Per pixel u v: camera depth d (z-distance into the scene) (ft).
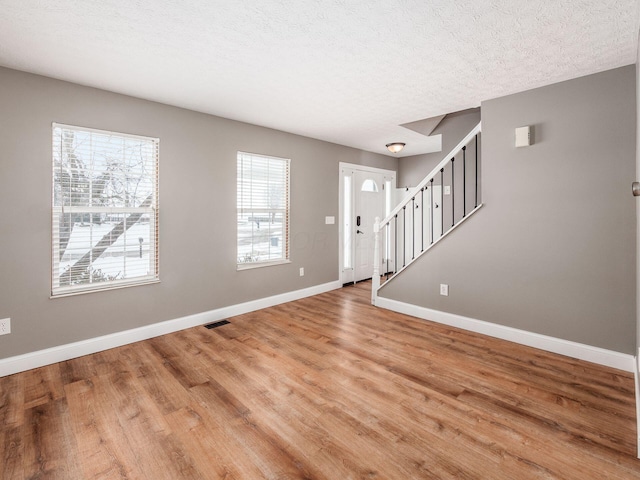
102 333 9.58
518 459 5.22
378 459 5.25
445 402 6.81
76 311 9.12
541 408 6.57
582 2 5.68
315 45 7.18
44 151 8.54
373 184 19.70
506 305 10.15
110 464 5.16
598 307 8.54
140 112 10.16
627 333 8.15
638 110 6.37
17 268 8.24
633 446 5.49
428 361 8.72
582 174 8.69
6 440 5.68
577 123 8.74
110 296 9.72
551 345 9.25
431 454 5.34
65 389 7.38
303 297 15.44
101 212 9.57
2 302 8.05
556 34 6.72
